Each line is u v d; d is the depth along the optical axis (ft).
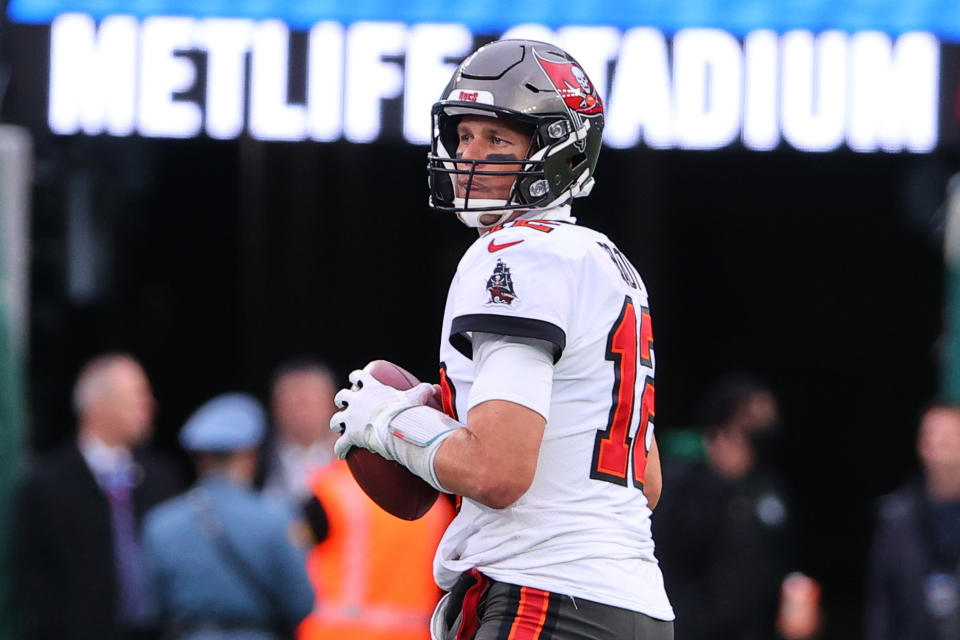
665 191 130.00
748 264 138.21
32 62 75.51
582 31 75.87
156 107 75.72
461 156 32.40
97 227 95.96
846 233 136.77
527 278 29.71
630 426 31.09
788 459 146.10
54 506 67.36
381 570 63.52
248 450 60.85
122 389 69.36
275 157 112.16
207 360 124.57
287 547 59.72
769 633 71.97
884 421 144.36
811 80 75.61
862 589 146.10
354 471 32.04
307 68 75.92
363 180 118.42
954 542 67.21
